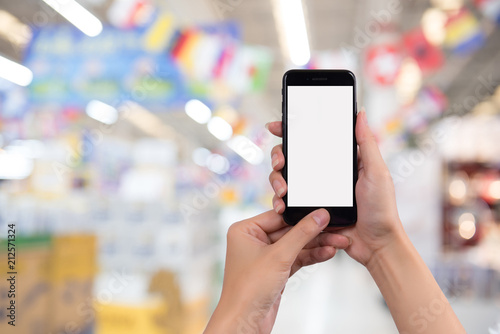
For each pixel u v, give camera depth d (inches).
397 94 303.9
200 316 168.7
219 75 214.1
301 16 233.3
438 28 245.9
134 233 156.8
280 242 29.4
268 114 418.6
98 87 208.5
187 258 156.7
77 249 147.2
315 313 202.4
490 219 230.4
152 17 208.1
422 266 31.0
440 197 225.8
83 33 215.2
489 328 142.1
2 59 241.0
